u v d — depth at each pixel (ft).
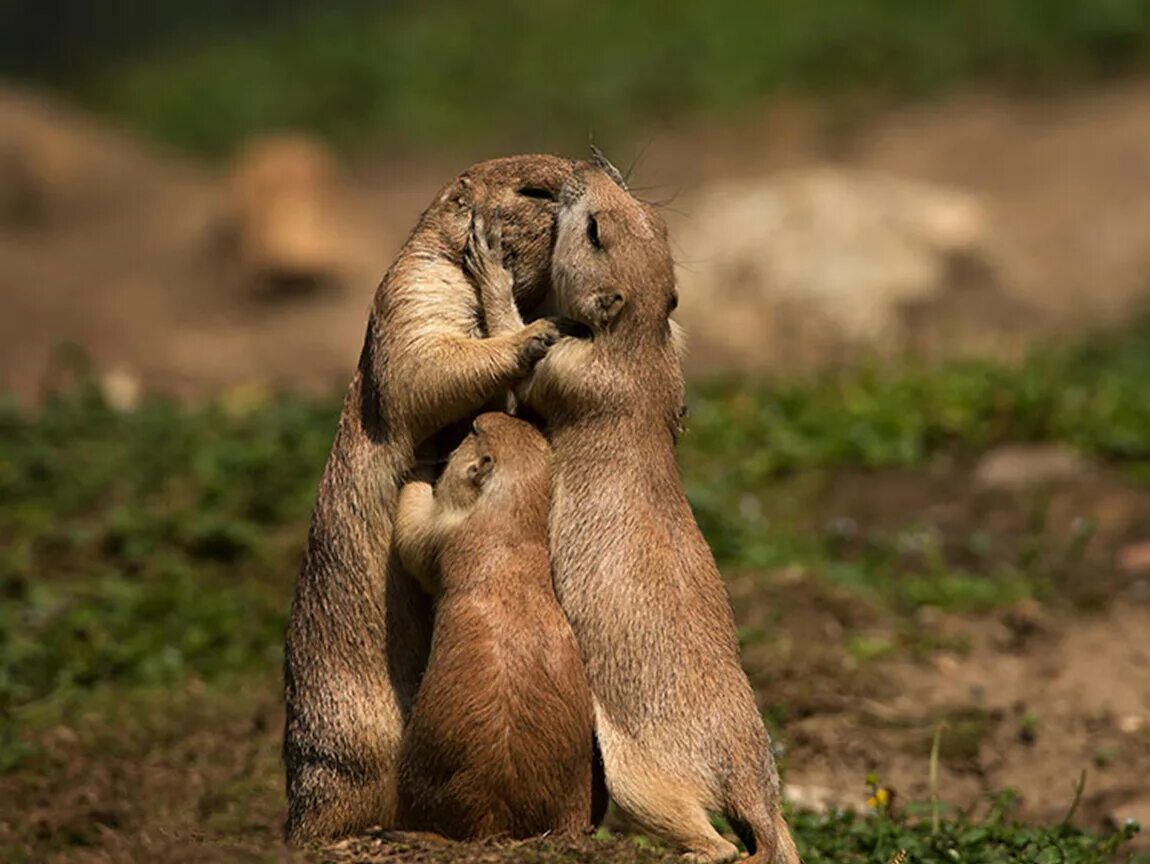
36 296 81.46
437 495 22.62
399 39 117.60
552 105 107.24
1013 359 58.39
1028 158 91.30
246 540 42.24
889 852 27.61
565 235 23.21
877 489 46.50
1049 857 27.20
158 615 39.34
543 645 21.57
